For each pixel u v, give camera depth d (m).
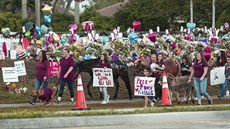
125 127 31.28
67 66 42.53
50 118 32.22
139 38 60.56
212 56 55.31
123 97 49.75
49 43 54.88
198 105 39.56
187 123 33.16
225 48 61.38
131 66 54.00
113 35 56.66
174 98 47.28
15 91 47.19
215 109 37.25
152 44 54.31
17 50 54.84
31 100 44.34
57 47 51.59
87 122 32.78
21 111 35.50
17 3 126.00
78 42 53.47
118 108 39.19
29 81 50.00
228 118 36.09
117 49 53.91
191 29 65.69
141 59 47.03
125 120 33.62
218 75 47.12
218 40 63.56
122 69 47.50
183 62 47.88
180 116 35.19
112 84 44.28
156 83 41.09
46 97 41.53
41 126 31.84
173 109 36.28
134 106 41.50
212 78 47.00
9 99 45.88
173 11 113.38
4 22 104.81
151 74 39.66
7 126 31.36
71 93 43.50
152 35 54.38
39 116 32.62
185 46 55.84
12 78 47.16
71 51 51.06
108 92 50.06
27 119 31.81
